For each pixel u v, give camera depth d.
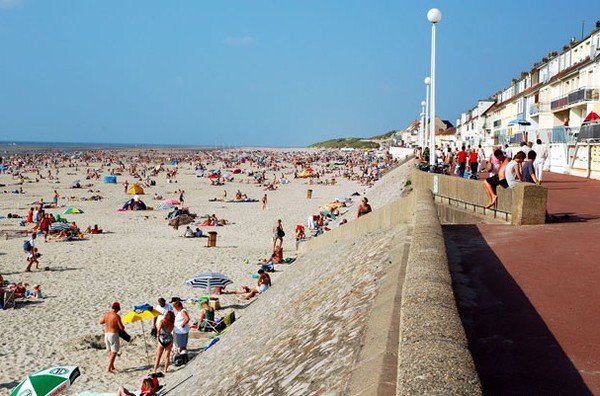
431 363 3.54
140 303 22.48
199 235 38.16
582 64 42.22
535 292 7.02
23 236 38.06
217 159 153.38
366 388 4.60
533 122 54.06
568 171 32.47
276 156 173.00
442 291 5.05
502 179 13.44
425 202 11.32
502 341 5.55
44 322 20.08
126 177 91.31
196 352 17.47
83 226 42.53
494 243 10.15
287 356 8.04
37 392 12.79
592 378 4.67
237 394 8.20
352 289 9.05
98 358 17.08
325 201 59.94
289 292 14.98
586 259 8.65
